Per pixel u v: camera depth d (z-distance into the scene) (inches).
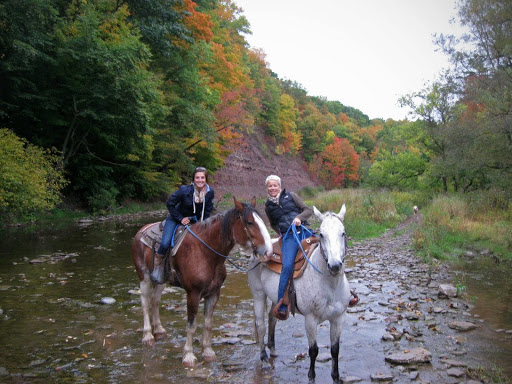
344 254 163.8
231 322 256.4
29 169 647.8
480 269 417.7
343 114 5413.4
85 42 761.0
